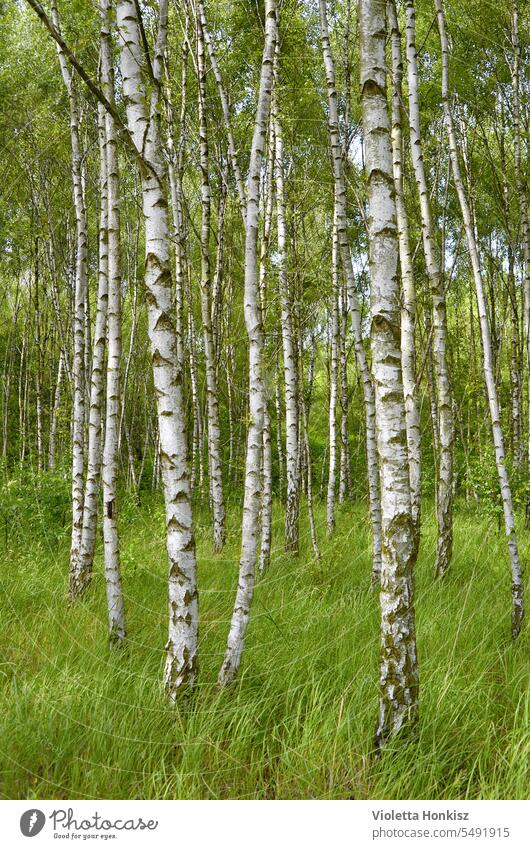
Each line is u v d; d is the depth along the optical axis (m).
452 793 3.19
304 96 9.20
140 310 15.80
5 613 5.50
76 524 6.32
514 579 5.16
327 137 10.49
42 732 3.45
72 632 5.06
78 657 4.61
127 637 5.01
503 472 5.37
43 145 11.35
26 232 13.38
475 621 5.26
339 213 6.93
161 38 4.30
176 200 8.80
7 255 14.63
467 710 3.84
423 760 3.29
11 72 11.36
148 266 4.08
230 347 13.53
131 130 4.14
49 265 13.50
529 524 9.34
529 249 9.80
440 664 4.26
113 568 4.97
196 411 12.74
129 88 4.14
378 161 3.50
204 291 8.88
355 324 6.86
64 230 14.22
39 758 3.36
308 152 10.50
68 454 10.80
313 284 9.64
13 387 19.91
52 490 9.06
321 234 11.95
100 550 7.64
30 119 11.56
